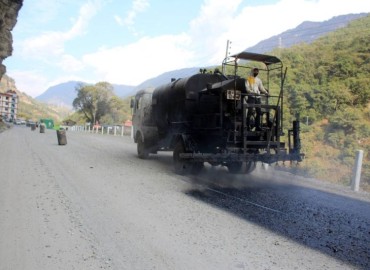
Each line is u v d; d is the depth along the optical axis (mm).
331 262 4340
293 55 61062
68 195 7430
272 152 9789
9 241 4711
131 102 16922
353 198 8273
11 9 42812
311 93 46188
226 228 5527
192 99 11203
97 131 52344
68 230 5215
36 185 8375
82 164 12492
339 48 62750
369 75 48875
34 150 17359
